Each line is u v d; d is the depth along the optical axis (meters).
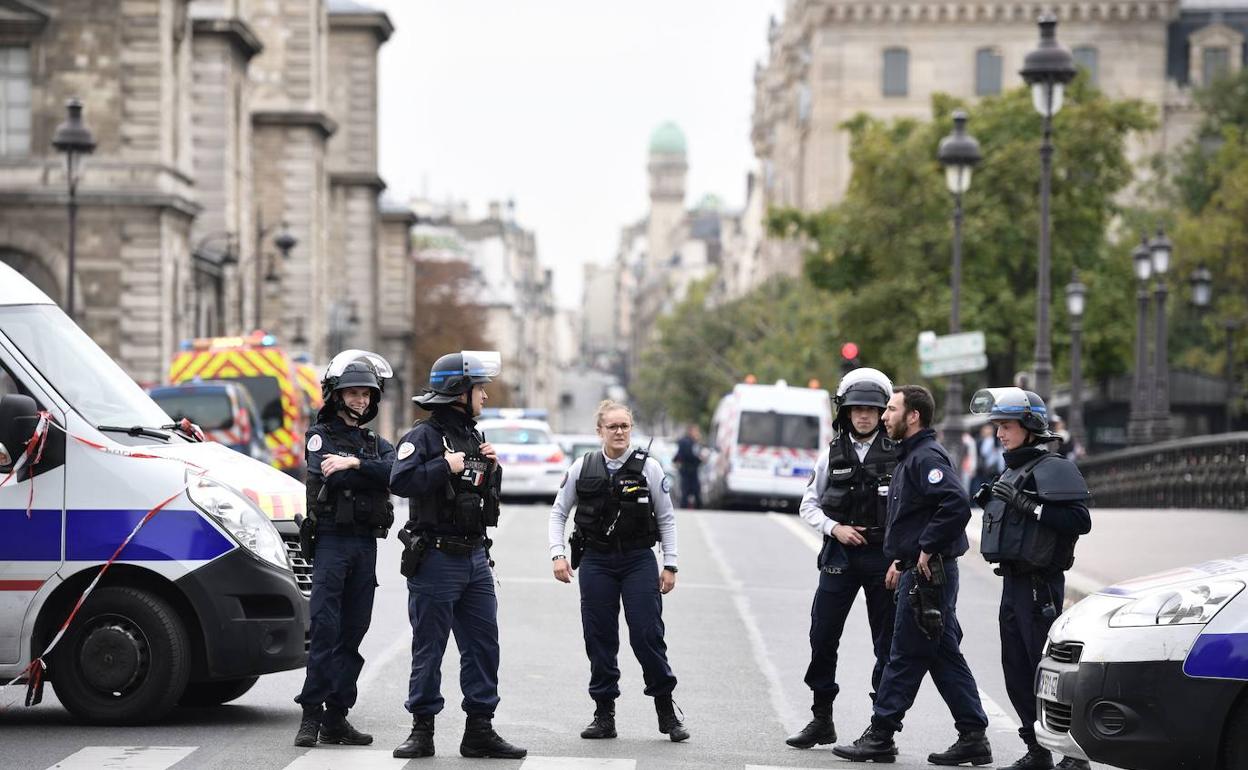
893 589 28.58
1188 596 23.78
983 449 103.75
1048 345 78.19
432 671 27.30
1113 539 64.38
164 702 29.42
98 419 30.38
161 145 136.25
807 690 35.59
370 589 28.47
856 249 148.75
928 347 89.69
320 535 28.14
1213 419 152.38
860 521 29.09
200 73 168.62
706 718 32.09
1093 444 152.50
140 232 135.62
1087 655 23.98
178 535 29.58
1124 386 151.62
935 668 28.28
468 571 27.41
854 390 29.23
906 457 28.05
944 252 142.88
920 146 145.75
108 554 29.48
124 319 135.62
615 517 29.42
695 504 125.81
